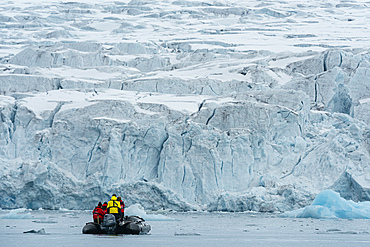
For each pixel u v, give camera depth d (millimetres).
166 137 123562
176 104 134375
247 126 125688
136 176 121375
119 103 131000
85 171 124125
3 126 129000
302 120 131750
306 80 155875
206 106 131875
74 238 57969
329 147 119875
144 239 57875
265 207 112188
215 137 120688
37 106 135000
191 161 119250
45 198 118500
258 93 138125
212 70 172500
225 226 79625
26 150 127875
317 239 60469
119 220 64625
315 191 113750
